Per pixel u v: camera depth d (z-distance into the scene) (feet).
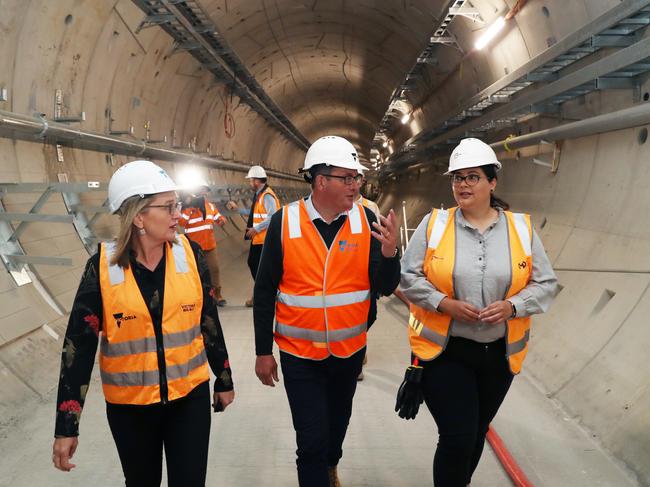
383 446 10.37
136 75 25.86
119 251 6.03
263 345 7.79
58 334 14.57
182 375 6.27
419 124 48.21
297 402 7.45
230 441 10.57
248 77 38.75
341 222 7.63
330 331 7.48
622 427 9.64
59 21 17.99
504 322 7.15
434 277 7.41
